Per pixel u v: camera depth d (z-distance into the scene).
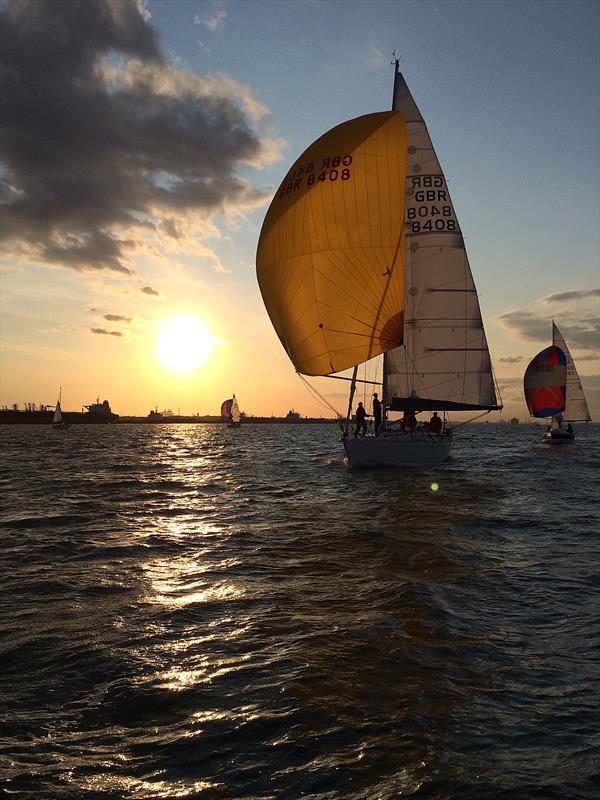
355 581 8.98
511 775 3.94
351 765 4.05
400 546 11.45
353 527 13.63
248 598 8.23
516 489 20.61
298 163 23.41
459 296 26.83
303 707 4.90
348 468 26.16
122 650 6.29
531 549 11.26
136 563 10.55
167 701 5.07
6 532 13.57
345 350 23.61
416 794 3.73
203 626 7.05
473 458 37.03
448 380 26.77
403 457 25.80
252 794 3.75
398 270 23.16
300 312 23.42
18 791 3.80
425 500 17.88
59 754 4.26
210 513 16.47
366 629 6.78
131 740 4.45
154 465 34.66
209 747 4.32
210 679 5.50
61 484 23.84
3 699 5.14
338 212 22.70
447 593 8.23
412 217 26.78
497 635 6.57
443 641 6.38
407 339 26.89
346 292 23.11
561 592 8.35
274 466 33.31
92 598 8.36
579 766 4.04
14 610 7.80
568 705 4.93
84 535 13.23
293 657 5.97
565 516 15.11
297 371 24.50
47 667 5.84
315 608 7.66
